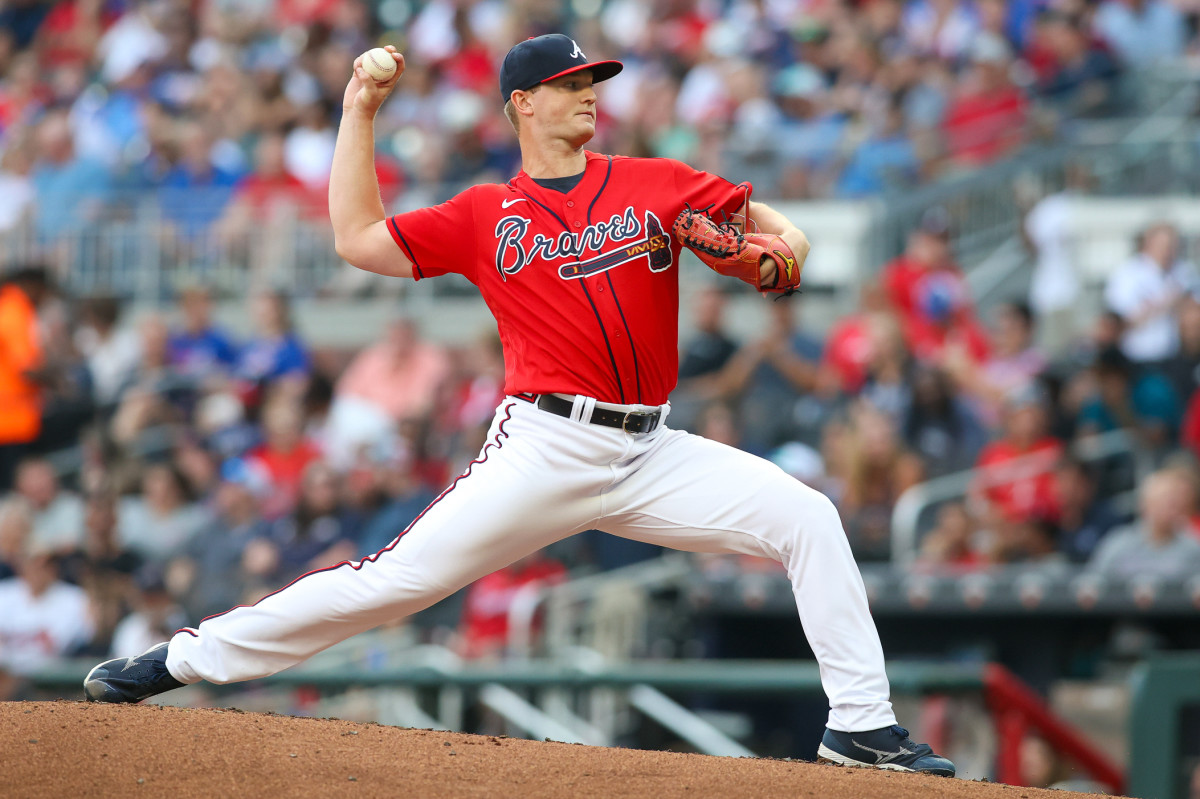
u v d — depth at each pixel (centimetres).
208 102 5194
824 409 3353
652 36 5228
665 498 1364
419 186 4625
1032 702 2339
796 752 2878
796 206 4159
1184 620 2712
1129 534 2720
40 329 4131
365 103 1351
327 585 1366
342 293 4500
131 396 3916
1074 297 3812
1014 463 3005
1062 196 4009
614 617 2959
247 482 3594
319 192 4712
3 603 3288
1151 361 3194
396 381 3819
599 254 1321
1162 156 4034
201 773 1216
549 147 1344
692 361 3475
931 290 3619
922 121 4406
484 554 1348
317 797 1177
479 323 4353
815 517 1345
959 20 4709
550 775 1247
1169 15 4697
